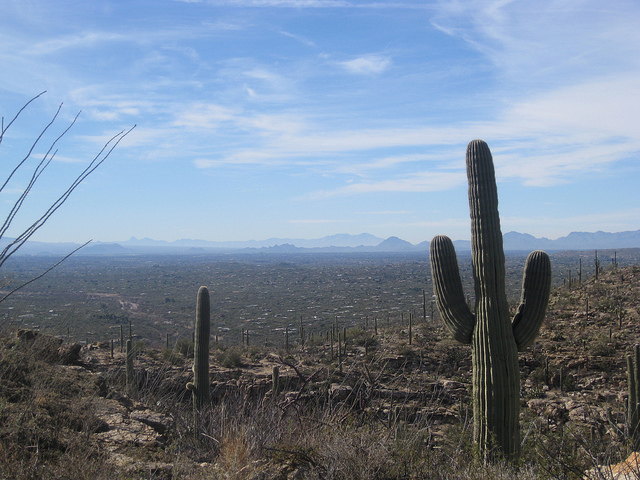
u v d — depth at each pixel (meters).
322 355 21.48
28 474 3.92
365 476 4.27
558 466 4.69
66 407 5.85
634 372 10.20
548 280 7.59
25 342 6.30
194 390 10.05
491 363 7.31
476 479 4.64
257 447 4.79
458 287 7.98
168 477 4.68
